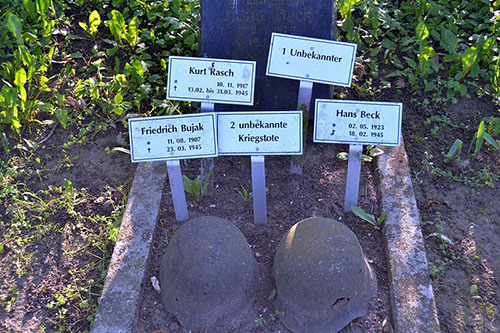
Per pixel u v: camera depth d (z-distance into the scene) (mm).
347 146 3701
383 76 4168
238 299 2654
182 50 4219
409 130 3797
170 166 2982
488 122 3830
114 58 4312
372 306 2773
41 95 4023
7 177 3475
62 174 3555
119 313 2680
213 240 2629
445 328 2746
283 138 2967
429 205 3336
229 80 3064
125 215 3127
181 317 2670
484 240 3162
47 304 2867
